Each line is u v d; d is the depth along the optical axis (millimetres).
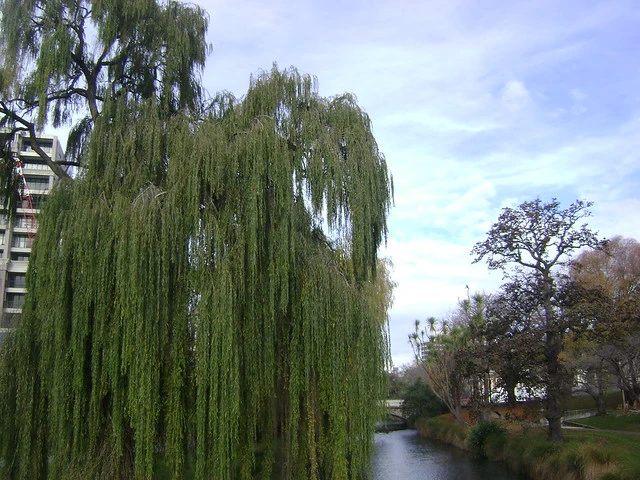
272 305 12625
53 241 12758
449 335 45531
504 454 30422
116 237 12250
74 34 15445
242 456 12625
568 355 36281
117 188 13352
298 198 13922
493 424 34719
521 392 30719
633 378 32094
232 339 11961
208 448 11969
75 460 12180
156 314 11977
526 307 30438
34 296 13219
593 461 21188
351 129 14555
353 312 13523
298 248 13578
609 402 49844
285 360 13359
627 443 24766
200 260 12508
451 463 32031
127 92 15320
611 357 29953
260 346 12797
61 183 13773
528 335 28250
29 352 13078
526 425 31797
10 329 13758
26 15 14992
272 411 13484
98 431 12320
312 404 13055
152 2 15977
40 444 12891
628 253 46688
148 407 11602
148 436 11602
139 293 11719
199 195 13016
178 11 16547
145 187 13297
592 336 28438
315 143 13898
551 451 25031
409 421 60438
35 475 12797
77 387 12078
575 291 29203
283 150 13336
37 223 13508
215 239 12586
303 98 14977
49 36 14633
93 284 12266
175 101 16328
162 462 12523
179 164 13062
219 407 11773
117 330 11859
